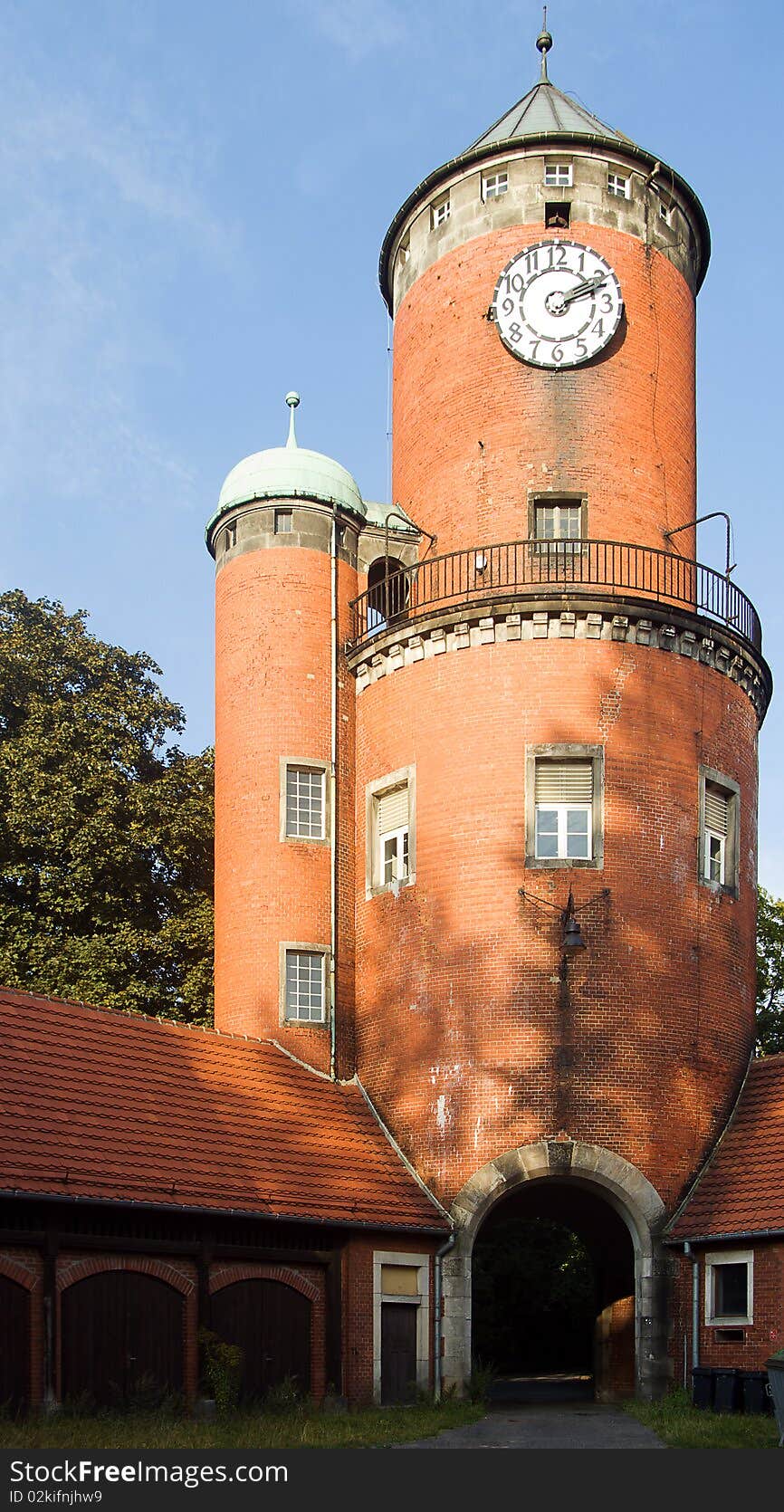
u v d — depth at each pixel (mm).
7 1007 25109
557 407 31734
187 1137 25109
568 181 33156
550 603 29016
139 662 43531
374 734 31625
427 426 33594
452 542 32188
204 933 39219
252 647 32500
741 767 30859
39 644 41750
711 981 28953
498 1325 46719
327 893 31453
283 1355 25047
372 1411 25250
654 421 32469
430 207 34750
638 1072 27562
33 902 39094
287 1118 27750
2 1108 22656
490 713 29109
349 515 33562
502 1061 27625
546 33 36656
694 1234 26469
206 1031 28734
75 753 39719
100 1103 24406
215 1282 24078
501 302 32375
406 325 35156
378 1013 30188
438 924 28938
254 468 33500
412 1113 28703
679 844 28969
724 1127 28609
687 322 34344
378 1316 26438
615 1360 29812
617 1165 27031
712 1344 26031
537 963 27828
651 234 33469
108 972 37844
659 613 29344
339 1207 26000
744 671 31188
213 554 34656
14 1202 21516
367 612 33594
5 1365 20938
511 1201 30344
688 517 33031
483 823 28703
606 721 28734
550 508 31469
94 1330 22266
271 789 31609
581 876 28094
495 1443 21000
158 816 40125
